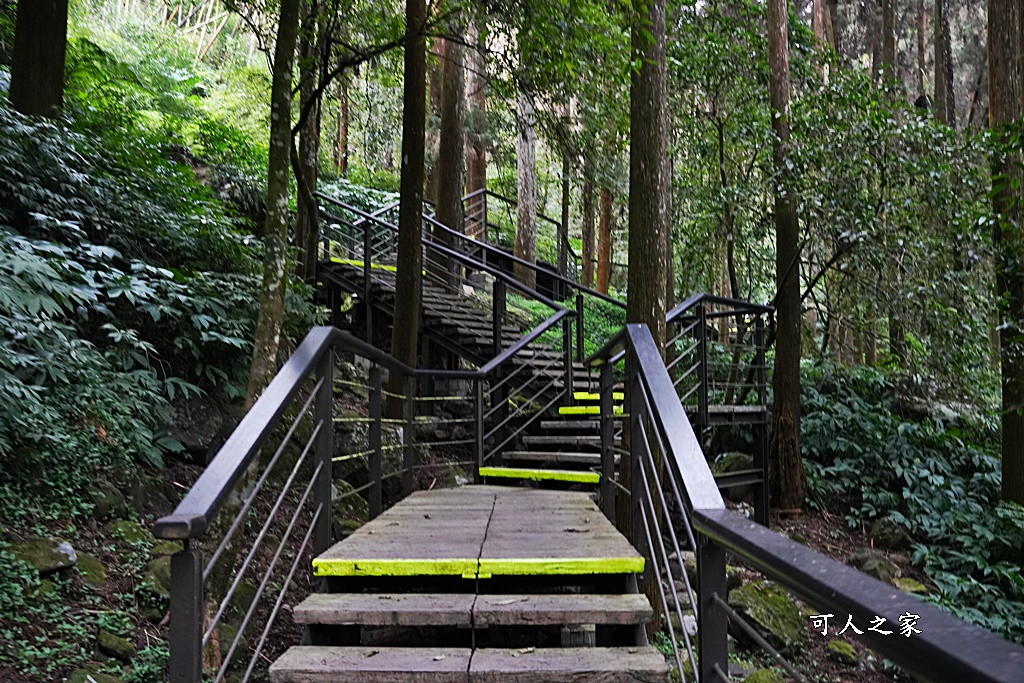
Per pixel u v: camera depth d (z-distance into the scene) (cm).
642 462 284
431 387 726
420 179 616
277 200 354
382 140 1561
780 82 770
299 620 234
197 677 152
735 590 476
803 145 746
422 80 614
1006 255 589
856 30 1727
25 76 595
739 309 693
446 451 673
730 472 656
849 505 753
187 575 154
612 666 209
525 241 1354
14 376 364
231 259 586
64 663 260
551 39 504
